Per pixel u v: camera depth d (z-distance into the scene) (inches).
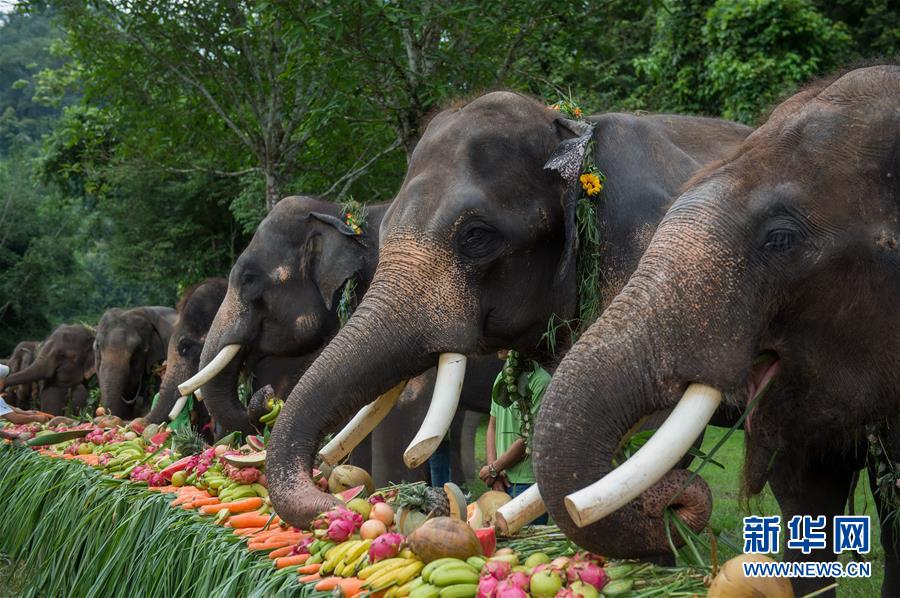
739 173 125.3
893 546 153.2
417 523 141.3
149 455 242.4
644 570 117.4
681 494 115.7
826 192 121.6
